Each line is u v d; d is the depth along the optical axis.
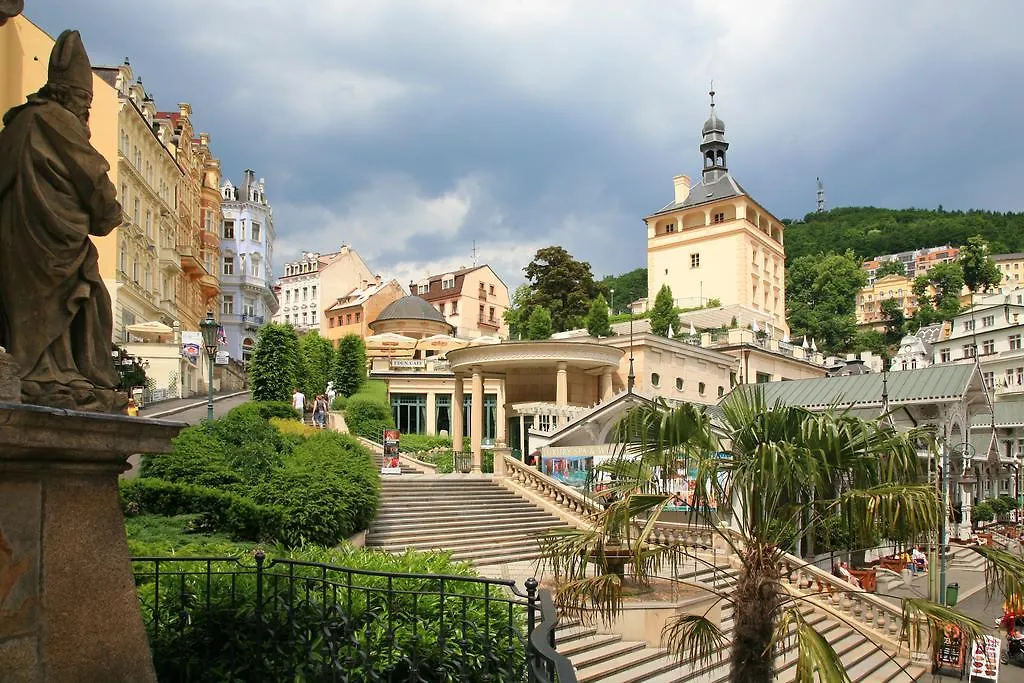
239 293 91.88
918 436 10.28
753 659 9.41
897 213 183.62
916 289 131.88
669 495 9.90
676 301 88.25
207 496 15.79
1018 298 80.38
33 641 4.25
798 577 21.34
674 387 47.06
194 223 69.62
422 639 7.47
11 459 4.15
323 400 36.47
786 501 9.88
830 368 71.00
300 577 6.62
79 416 4.32
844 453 9.73
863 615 21.02
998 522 48.25
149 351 44.03
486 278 101.88
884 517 8.82
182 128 64.81
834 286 119.44
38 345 4.55
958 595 28.14
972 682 17.77
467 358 31.92
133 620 4.88
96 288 4.95
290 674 6.43
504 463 26.59
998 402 62.53
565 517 23.27
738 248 87.69
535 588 6.13
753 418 10.30
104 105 44.06
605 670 13.09
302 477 17.17
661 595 15.67
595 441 28.97
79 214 4.71
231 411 25.12
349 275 108.12
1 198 4.60
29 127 4.59
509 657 6.27
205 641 6.92
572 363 31.72
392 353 66.25
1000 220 167.12
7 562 4.13
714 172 93.94
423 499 22.84
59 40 4.82
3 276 4.56
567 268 77.06
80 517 4.62
